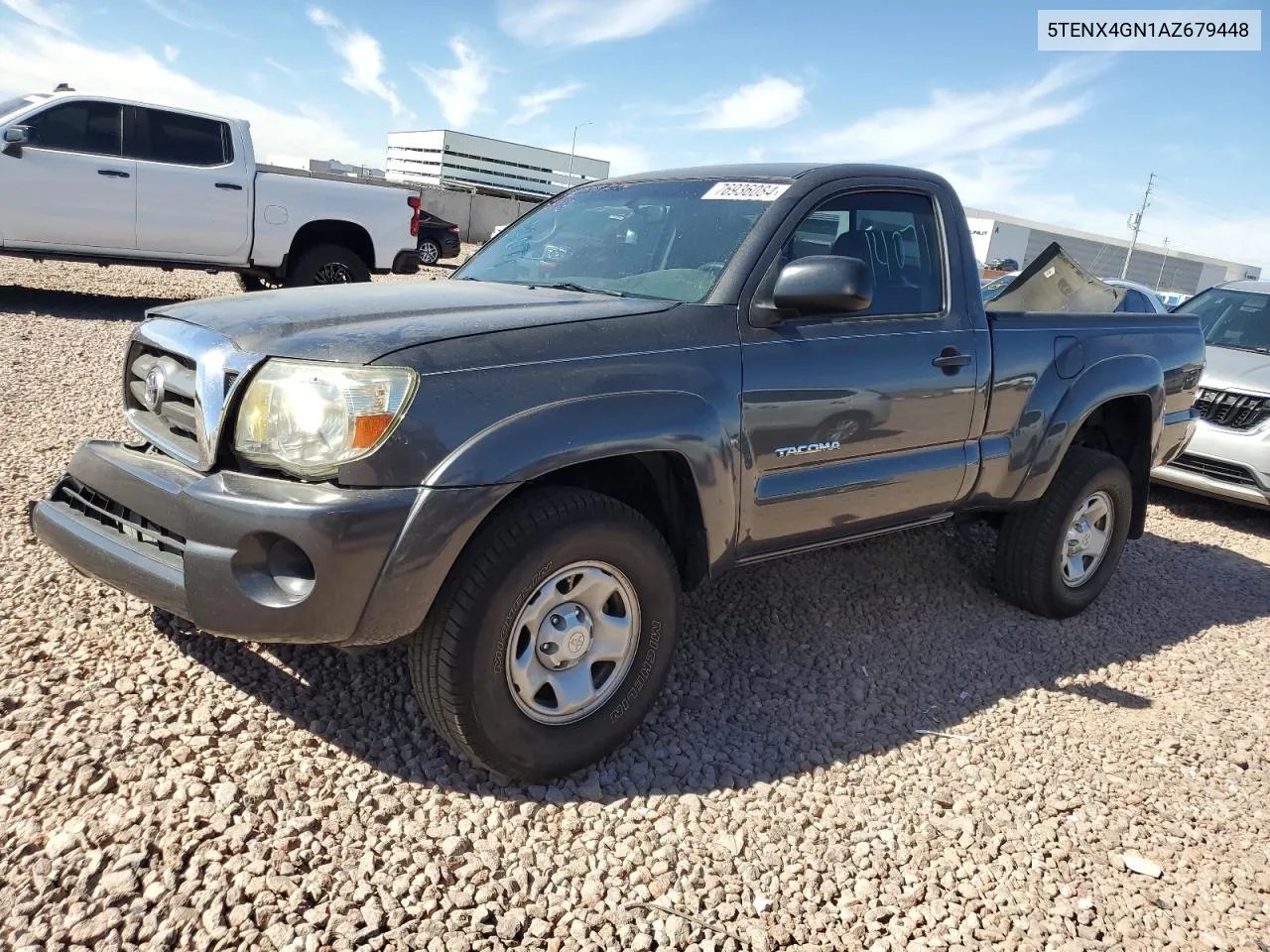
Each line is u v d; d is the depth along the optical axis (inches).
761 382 117.9
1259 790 123.6
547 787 106.0
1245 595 207.5
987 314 154.2
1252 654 172.1
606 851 96.1
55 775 94.0
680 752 116.8
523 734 101.5
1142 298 348.2
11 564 140.9
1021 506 163.8
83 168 368.2
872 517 138.7
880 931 89.9
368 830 94.0
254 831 90.4
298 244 429.4
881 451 135.3
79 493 114.5
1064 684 149.9
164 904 80.2
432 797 100.6
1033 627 171.5
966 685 145.1
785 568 180.5
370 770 103.7
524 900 87.9
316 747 106.3
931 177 149.4
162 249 393.4
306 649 127.0
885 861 100.3
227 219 401.1
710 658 142.4
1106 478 169.8
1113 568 182.1
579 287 131.5
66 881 81.4
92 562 104.2
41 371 271.0
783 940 86.9
